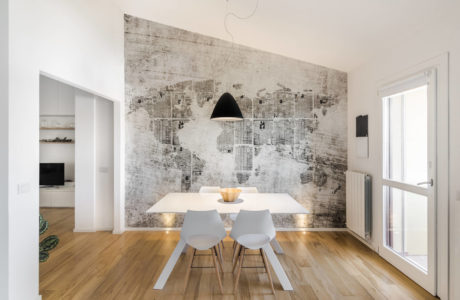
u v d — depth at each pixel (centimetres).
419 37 266
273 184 442
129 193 442
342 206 441
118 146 427
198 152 441
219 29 406
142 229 443
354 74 413
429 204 250
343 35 329
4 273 210
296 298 246
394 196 315
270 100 440
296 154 441
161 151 441
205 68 440
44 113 594
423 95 264
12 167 214
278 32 367
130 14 435
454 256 225
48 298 245
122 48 430
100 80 361
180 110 440
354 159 415
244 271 300
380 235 340
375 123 351
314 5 286
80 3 312
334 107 439
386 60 326
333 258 335
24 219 226
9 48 211
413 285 268
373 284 271
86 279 280
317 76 439
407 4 240
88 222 436
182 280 279
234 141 441
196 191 442
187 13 384
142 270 301
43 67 250
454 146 225
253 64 440
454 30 223
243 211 249
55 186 598
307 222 443
